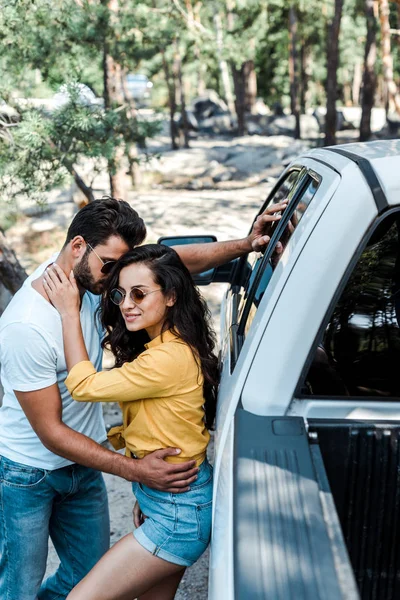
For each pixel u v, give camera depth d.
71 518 2.60
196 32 14.20
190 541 2.08
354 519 1.80
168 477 2.05
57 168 6.18
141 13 8.31
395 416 1.75
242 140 25.84
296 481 1.49
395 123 25.41
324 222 1.74
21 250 11.55
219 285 9.24
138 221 2.23
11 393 2.35
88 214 2.18
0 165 6.08
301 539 1.34
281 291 1.73
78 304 2.21
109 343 2.33
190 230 13.19
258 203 15.96
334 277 1.71
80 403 2.36
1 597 2.50
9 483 2.38
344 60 42.69
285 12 31.08
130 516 4.05
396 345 1.87
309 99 48.06
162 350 2.04
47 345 2.15
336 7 17.44
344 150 2.12
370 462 1.74
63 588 2.71
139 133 7.04
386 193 1.71
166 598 2.29
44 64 6.65
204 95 33.78
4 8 6.10
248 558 1.30
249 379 1.73
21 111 6.36
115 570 2.08
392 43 30.91
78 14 6.86
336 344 1.83
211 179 19.72
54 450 2.21
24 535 2.41
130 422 2.17
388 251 1.83
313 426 1.71
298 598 1.21
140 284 2.06
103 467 2.14
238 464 1.54
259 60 37.59
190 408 2.08
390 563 1.85
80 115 6.07
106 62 8.49
